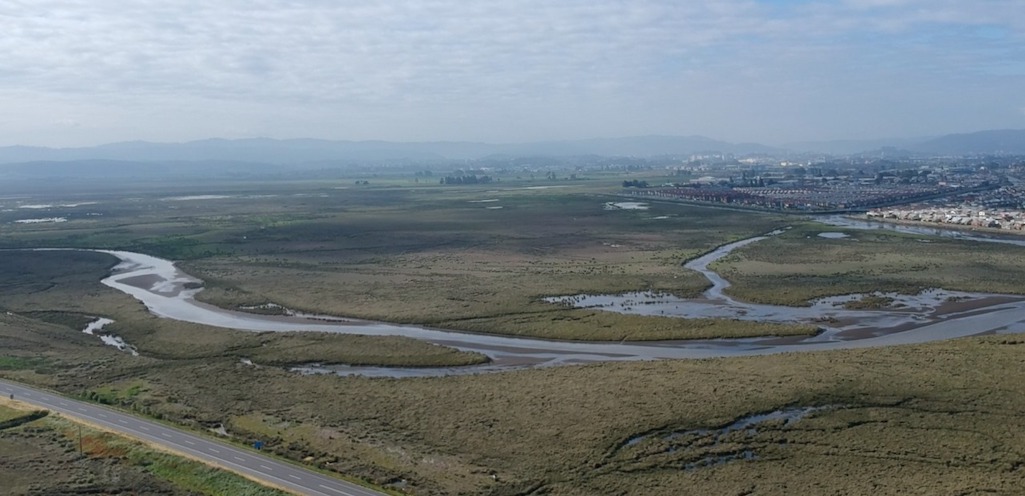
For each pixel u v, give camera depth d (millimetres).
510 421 78375
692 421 77188
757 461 68188
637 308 138000
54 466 67688
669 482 64000
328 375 97438
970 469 65250
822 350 106500
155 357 109188
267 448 72062
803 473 65312
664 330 119688
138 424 78812
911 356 98562
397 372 100500
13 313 138750
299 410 83188
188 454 70250
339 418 80438
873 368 93125
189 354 109750
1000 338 107062
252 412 82688
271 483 63906
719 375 91875
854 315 130875
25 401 86000
